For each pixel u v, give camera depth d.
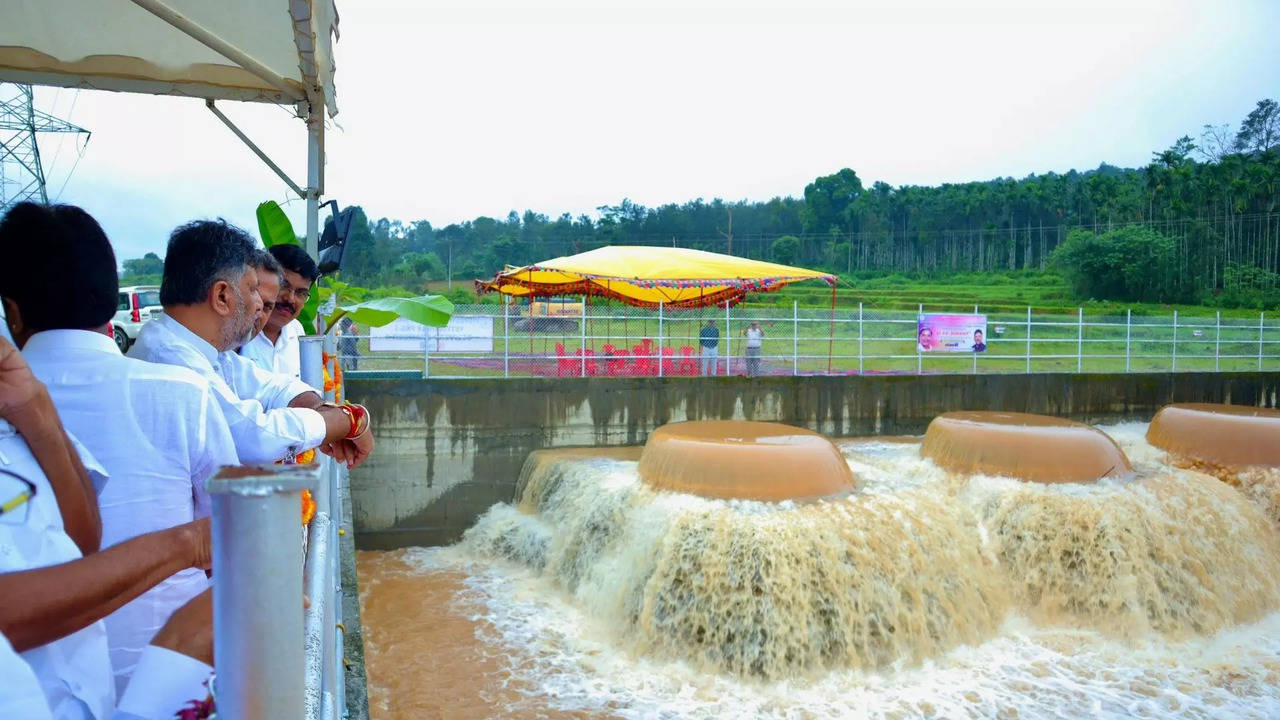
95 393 1.79
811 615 8.52
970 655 8.95
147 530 1.83
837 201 91.12
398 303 5.02
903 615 8.85
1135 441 13.59
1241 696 8.14
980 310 55.12
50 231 1.77
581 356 14.98
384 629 9.42
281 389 3.02
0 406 1.26
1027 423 11.42
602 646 9.05
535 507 12.37
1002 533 10.19
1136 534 9.86
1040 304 59.16
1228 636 9.69
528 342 17.53
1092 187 74.50
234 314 2.42
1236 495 11.28
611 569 9.72
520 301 24.09
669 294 20.12
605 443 13.43
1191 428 12.67
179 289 2.34
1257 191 64.75
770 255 90.56
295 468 1.00
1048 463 10.67
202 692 1.40
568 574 10.59
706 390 13.73
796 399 14.09
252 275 2.46
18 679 1.06
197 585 1.96
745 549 8.67
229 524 0.94
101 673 1.44
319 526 2.37
